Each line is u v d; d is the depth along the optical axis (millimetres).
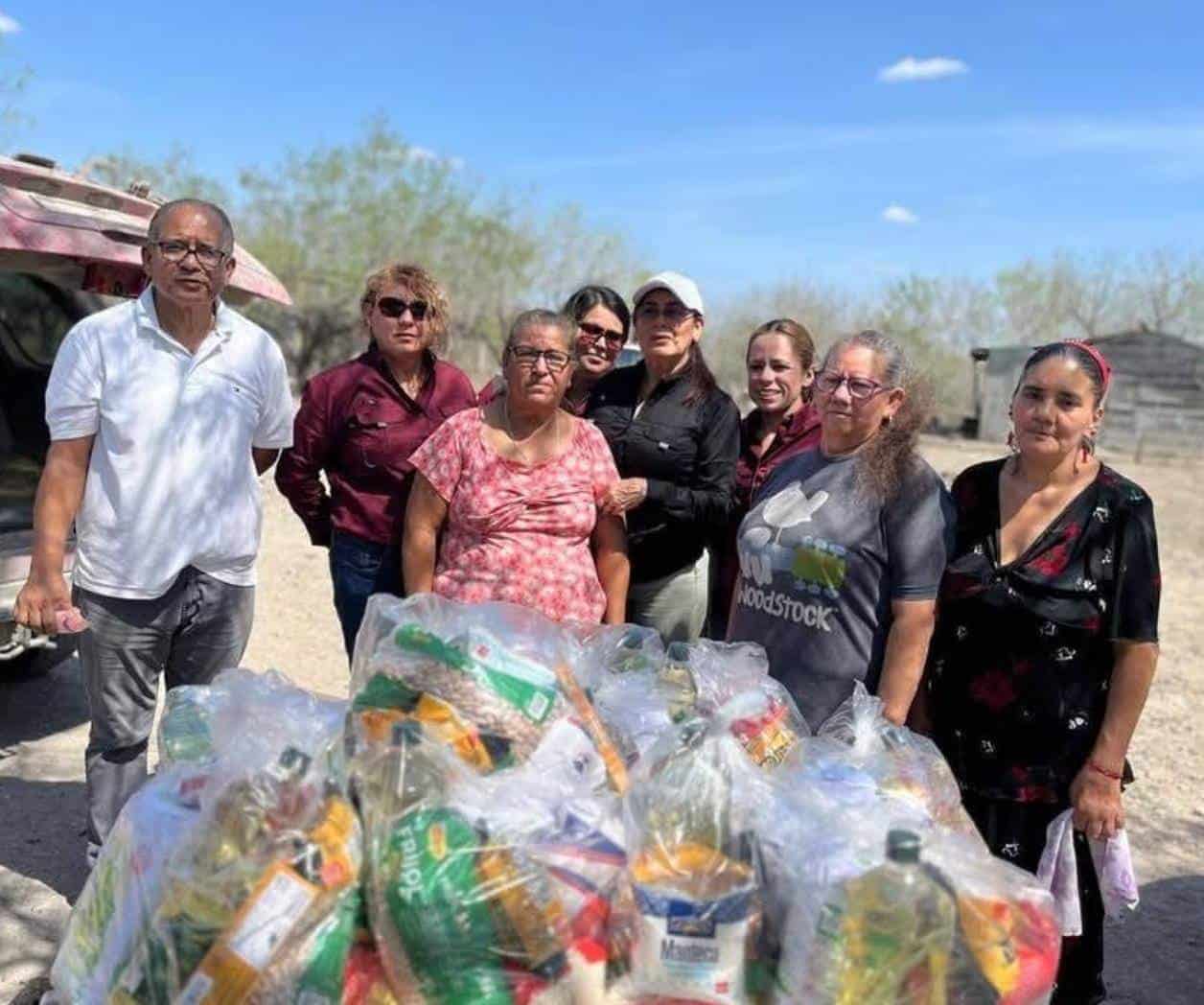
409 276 4141
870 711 2787
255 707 2506
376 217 35781
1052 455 3035
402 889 2061
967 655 3170
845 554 3148
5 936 3785
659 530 4285
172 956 2102
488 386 4383
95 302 5734
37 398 5465
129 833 2352
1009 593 3078
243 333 3799
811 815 2260
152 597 3641
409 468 4168
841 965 2066
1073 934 3107
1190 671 8141
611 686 2836
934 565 3092
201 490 3662
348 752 2291
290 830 2137
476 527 3746
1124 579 3023
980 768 3152
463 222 36875
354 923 2088
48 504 3562
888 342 3244
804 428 4582
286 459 4324
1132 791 5836
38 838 4461
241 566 3838
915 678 3105
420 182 36125
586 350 4586
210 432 3670
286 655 7184
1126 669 3037
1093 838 3074
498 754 2338
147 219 5441
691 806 2270
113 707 3760
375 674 2410
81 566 3668
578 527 3807
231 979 2014
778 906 2168
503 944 2049
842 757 2609
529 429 3797
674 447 4270
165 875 2193
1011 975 2150
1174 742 6605
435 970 2037
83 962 2336
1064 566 3053
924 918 2086
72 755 5336
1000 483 3211
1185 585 11547
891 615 3162
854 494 3172
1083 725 3102
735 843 2242
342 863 2105
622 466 4324
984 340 47750
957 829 2611
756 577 3318
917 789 2557
